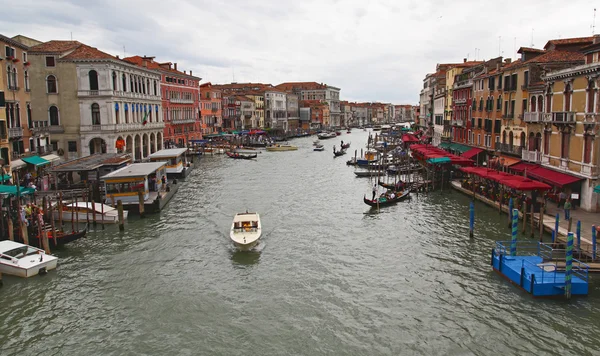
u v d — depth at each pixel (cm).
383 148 7675
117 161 3775
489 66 4734
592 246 2008
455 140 5700
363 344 1534
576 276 1834
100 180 3294
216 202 3581
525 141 3597
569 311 1691
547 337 1542
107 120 4669
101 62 4591
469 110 5062
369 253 2352
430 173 4441
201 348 1519
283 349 1511
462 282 1967
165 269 2152
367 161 6003
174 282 2008
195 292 1911
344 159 6912
